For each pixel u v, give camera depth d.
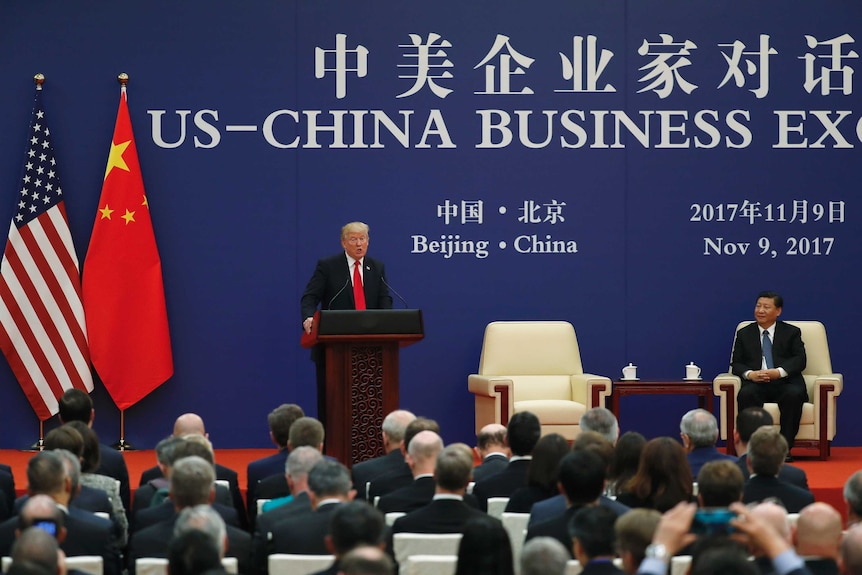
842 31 26.27
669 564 10.27
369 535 8.92
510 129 26.02
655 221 26.11
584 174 26.08
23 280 24.86
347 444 17.88
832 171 26.27
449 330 25.94
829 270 26.27
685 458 12.42
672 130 26.17
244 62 25.72
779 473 14.50
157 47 25.58
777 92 26.25
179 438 13.63
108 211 25.06
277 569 10.44
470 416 25.95
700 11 26.17
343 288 21.14
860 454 24.84
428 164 25.94
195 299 25.61
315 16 25.81
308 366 25.78
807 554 9.34
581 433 13.44
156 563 10.62
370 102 25.91
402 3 25.94
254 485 15.46
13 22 25.27
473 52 26.02
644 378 26.08
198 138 25.64
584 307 26.06
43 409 24.97
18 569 7.53
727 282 26.17
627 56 26.17
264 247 25.73
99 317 25.05
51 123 25.33
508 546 8.77
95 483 14.27
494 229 26.00
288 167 25.75
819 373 25.03
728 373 25.23
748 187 26.17
